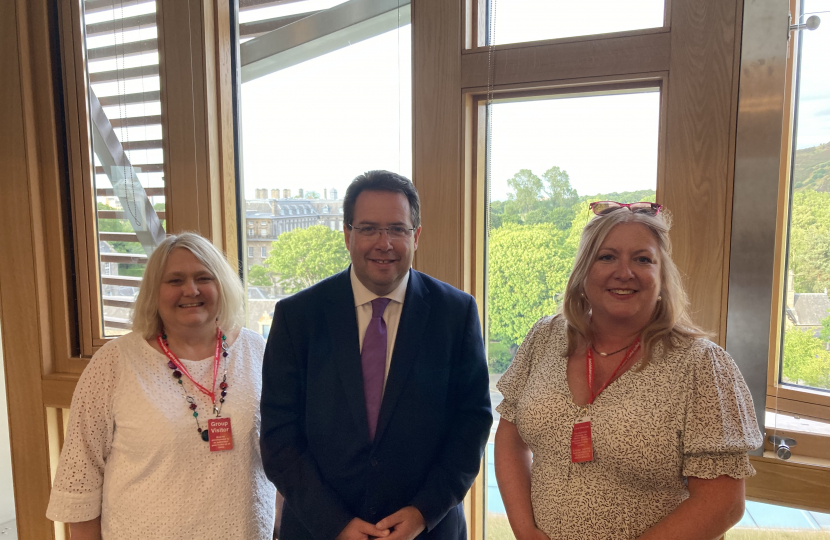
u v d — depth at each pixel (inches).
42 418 92.0
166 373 53.4
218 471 51.9
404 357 50.5
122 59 87.2
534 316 73.0
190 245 55.1
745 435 40.3
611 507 42.7
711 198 59.4
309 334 52.6
